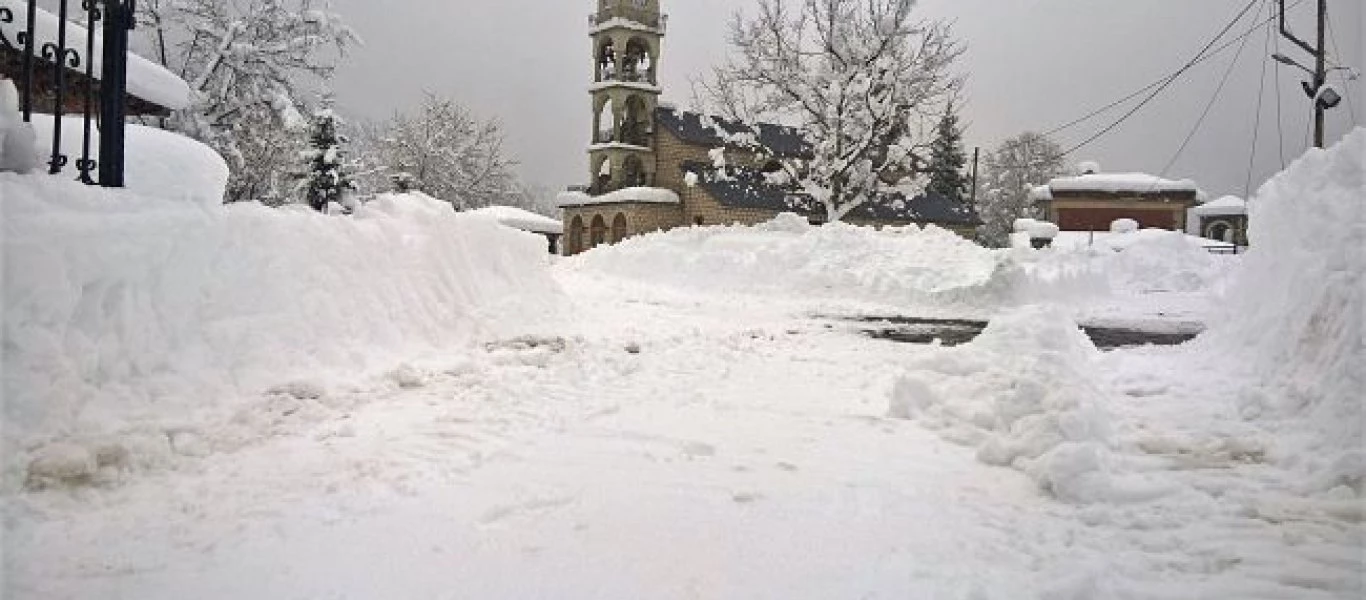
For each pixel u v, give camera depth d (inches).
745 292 887.1
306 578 136.0
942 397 264.2
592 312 581.3
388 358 325.1
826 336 537.0
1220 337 386.0
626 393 306.0
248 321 263.1
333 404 260.1
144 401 213.3
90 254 206.2
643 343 440.5
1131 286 1090.7
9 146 217.6
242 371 252.7
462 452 213.8
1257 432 240.2
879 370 382.0
